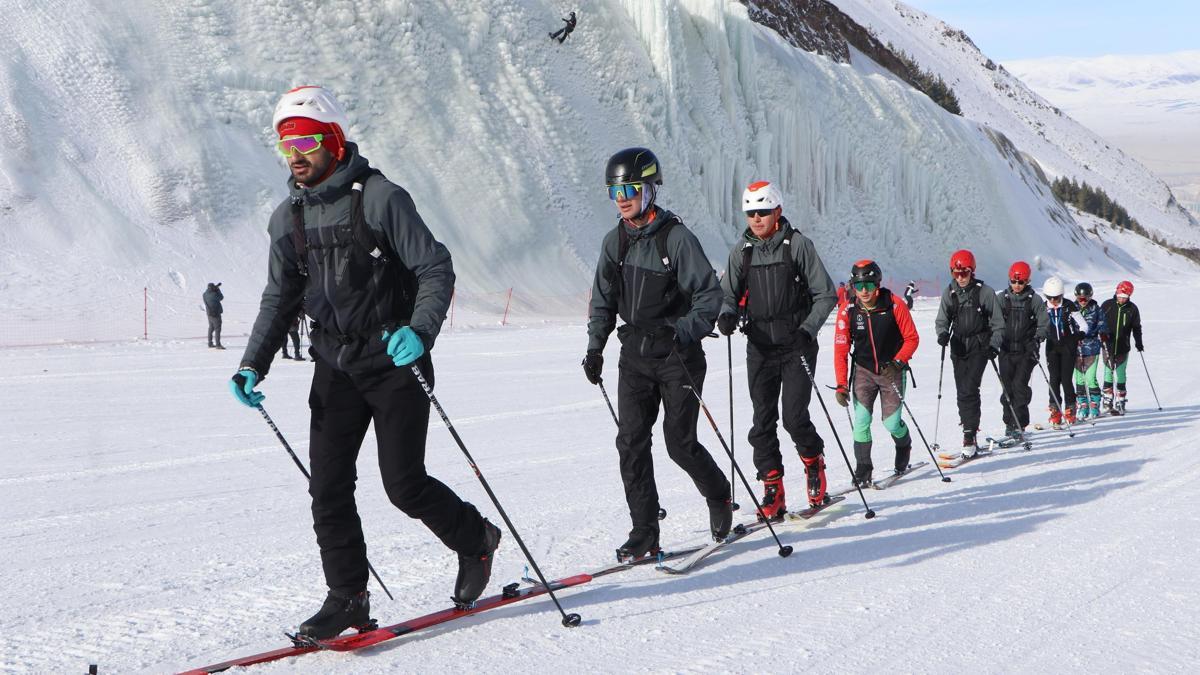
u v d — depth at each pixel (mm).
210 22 36562
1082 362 11227
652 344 4617
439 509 3639
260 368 3533
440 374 15773
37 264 26609
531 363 17594
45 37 33000
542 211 39094
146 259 28469
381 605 4195
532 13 44438
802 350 5789
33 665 3455
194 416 11031
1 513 6211
